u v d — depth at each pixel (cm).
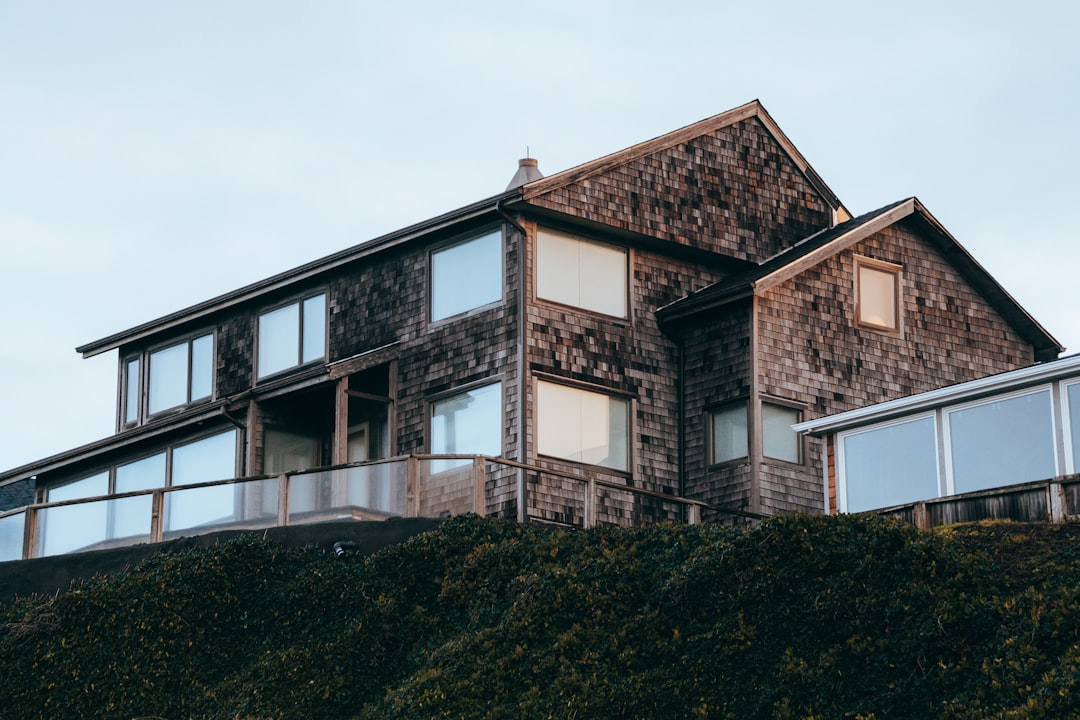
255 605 2361
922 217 3225
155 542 2603
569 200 2927
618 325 2995
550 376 2859
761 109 3291
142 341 3659
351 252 3173
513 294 2886
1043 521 2178
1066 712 1717
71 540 2695
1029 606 1905
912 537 2056
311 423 3234
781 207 3288
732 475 2922
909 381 3158
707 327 3039
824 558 2059
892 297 3189
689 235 3105
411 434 3003
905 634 1928
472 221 2988
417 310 3061
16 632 2383
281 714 2166
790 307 3017
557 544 2320
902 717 1839
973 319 3300
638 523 2812
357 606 2317
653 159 3084
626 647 2062
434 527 2459
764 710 1906
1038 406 2356
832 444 2619
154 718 2236
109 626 2356
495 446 2844
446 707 2044
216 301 3438
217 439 3222
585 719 1958
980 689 1823
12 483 3669
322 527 2494
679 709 1947
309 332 3284
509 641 2138
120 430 3650
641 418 2980
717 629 2028
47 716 2283
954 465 2439
